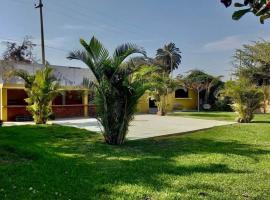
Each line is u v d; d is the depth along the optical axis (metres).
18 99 24.88
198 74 39.88
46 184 6.21
